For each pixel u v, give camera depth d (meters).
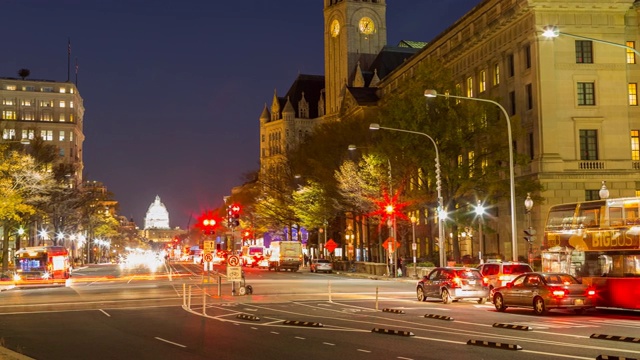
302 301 35.22
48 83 172.50
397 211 62.84
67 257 68.94
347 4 151.88
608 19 62.06
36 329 23.88
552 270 32.50
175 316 27.80
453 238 60.78
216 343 19.22
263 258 106.88
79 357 16.98
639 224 27.56
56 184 70.44
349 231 96.81
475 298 34.56
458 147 57.59
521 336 20.09
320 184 78.50
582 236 30.47
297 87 188.62
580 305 27.16
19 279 64.00
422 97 57.66
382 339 19.66
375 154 61.34
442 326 23.08
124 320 26.61
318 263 81.62
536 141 62.12
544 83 61.28
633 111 62.12
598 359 15.09
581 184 60.72
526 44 64.25
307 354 16.91
